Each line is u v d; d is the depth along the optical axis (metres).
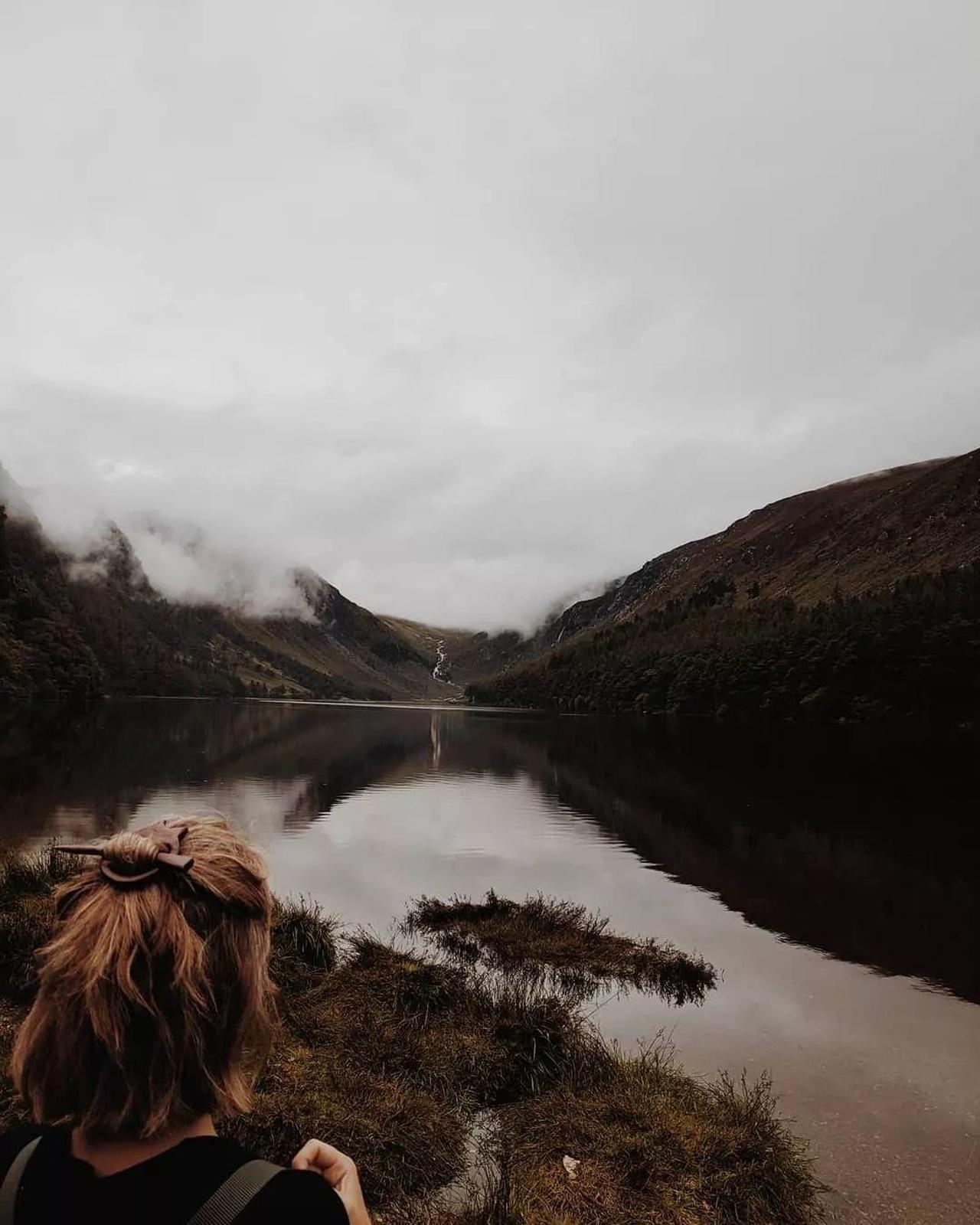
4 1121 6.14
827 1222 6.47
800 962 14.16
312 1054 8.25
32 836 21.69
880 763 54.44
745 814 32.06
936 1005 12.13
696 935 15.69
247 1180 1.24
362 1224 1.45
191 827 1.55
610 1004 11.46
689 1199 6.39
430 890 18.25
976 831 28.55
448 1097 7.72
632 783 42.62
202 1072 1.32
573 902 17.86
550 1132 7.18
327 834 25.30
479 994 10.26
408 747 68.75
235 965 1.40
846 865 22.98
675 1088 8.31
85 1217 1.20
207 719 106.12
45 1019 1.31
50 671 125.06
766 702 116.50
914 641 102.62
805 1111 8.46
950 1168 7.35
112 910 1.33
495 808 32.59
